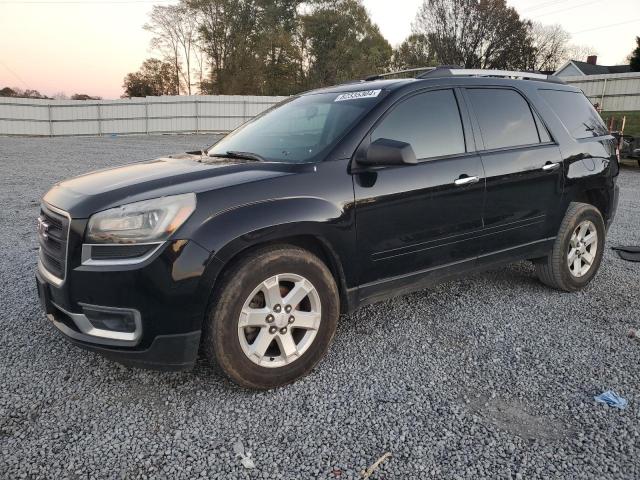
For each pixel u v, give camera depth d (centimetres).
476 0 4362
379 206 309
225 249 256
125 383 290
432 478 216
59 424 252
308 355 292
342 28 4666
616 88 2308
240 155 342
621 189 1059
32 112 2906
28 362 312
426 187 328
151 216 250
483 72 394
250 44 4762
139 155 1695
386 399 276
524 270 503
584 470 221
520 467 223
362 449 235
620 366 312
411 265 335
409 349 335
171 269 246
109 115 3028
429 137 341
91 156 1647
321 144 314
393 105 329
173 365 258
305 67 4822
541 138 409
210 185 268
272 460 227
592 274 451
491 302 418
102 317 256
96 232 253
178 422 255
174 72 5169
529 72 438
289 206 275
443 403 273
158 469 221
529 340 348
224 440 241
